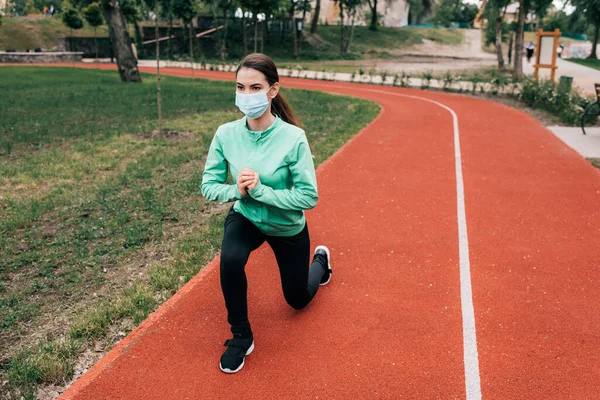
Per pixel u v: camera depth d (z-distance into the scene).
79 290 4.60
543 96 17.77
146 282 4.66
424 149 10.38
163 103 18.55
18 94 21.12
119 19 27.33
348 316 3.97
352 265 4.91
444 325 3.85
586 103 14.30
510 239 5.56
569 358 3.45
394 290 4.40
